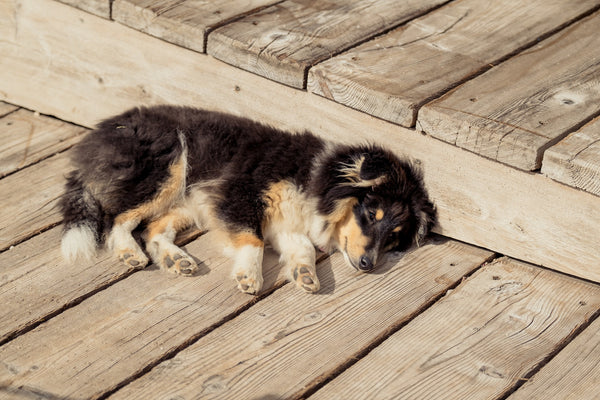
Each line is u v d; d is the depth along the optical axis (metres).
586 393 2.01
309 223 2.27
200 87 2.36
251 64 2.29
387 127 2.24
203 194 2.27
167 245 2.19
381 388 2.01
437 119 2.18
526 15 2.41
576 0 2.45
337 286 2.17
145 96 2.41
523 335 2.09
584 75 2.27
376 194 2.23
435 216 2.25
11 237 2.21
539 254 2.19
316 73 2.25
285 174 2.26
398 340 2.08
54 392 1.99
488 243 2.22
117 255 2.18
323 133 2.29
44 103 2.50
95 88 2.45
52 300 2.11
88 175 2.24
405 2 2.43
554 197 2.14
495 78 2.26
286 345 2.06
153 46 2.37
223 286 2.15
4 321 2.07
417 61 2.29
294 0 2.42
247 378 2.01
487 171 2.18
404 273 2.20
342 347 2.06
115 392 1.99
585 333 2.09
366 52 2.30
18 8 2.45
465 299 2.14
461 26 2.38
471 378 2.03
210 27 2.31
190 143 2.29
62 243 2.18
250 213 2.24
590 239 2.14
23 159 2.38
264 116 2.33
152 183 2.25
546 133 2.15
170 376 2.01
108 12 2.37
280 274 2.20
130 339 2.06
